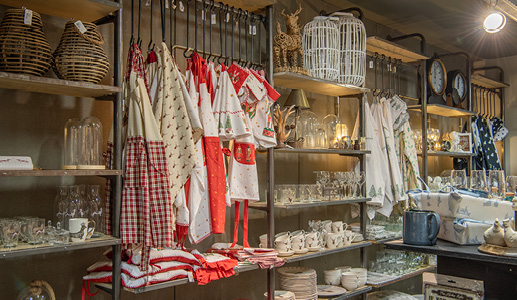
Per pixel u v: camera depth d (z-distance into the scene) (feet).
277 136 9.89
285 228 11.74
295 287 10.03
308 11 12.71
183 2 9.59
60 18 7.67
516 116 19.72
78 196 6.89
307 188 10.48
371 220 13.34
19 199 7.25
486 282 6.69
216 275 7.88
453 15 14.65
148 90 7.52
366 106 12.59
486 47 18.58
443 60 18.81
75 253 7.82
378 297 12.71
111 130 7.46
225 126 8.44
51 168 7.61
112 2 6.89
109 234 7.27
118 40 7.04
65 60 6.58
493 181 7.70
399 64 14.80
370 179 12.46
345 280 11.20
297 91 11.00
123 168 7.07
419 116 16.99
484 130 18.67
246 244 9.20
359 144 11.70
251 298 10.75
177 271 7.47
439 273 7.20
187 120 7.59
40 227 6.39
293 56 10.55
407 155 13.89
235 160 9.07
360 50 12.10
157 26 9.16
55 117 7.68
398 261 12.61
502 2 12.67
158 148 7.04
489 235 6.11
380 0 13.33
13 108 7.23
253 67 10.78
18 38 6.10
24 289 6.58
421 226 6.77
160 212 6.94
